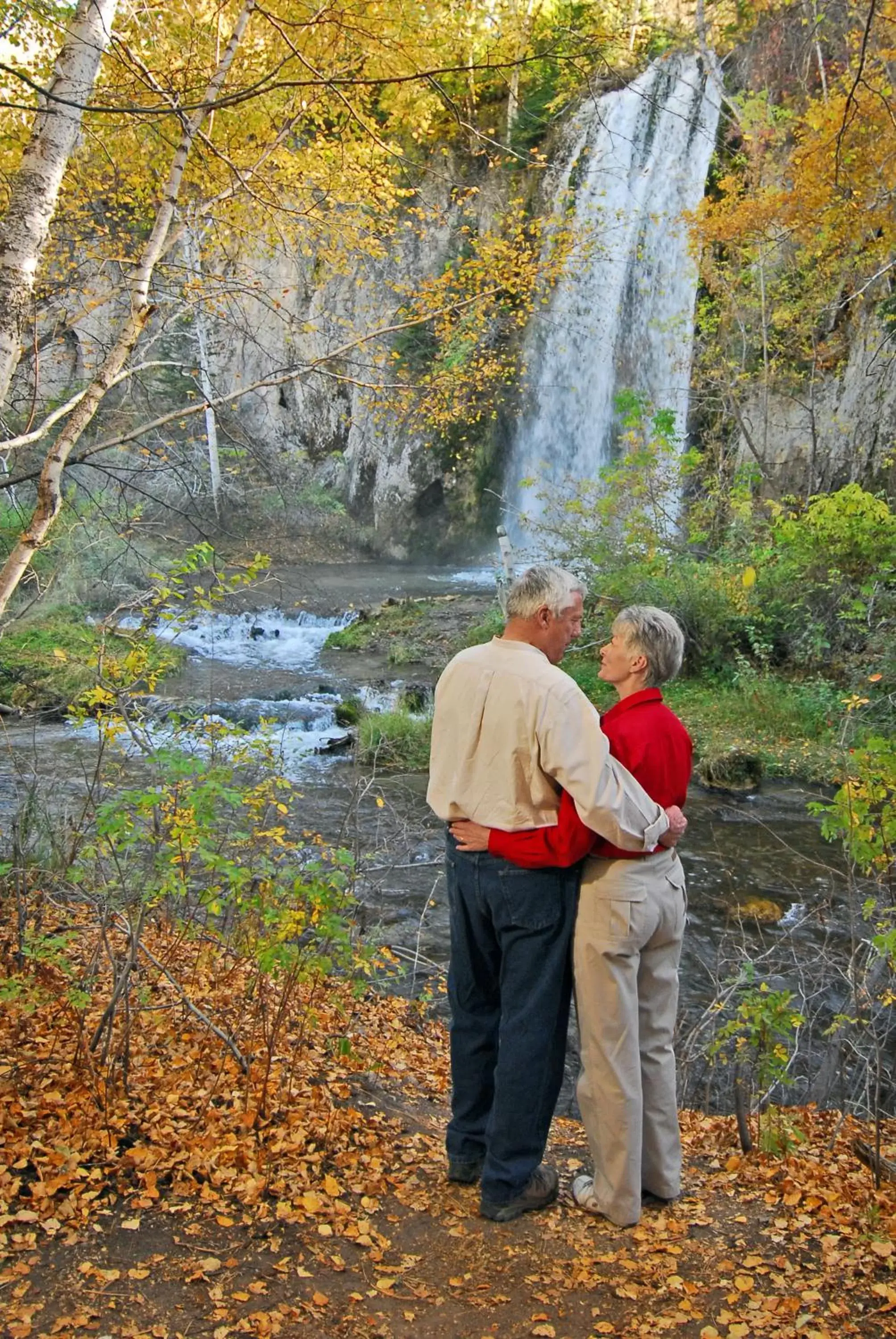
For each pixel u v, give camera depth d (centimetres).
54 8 536
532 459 2662
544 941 272
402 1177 307
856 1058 502
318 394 2758
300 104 562
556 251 678
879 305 1645
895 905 393
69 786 867
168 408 791
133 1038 380
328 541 2745
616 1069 276
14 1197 270
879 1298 250
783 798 1080
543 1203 290
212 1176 291
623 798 255
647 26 1756
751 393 1875
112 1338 221
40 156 386
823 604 1387
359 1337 228
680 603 1445
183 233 550
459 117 550
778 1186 320
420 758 1170
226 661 1634
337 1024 446
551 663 280
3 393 379
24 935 414
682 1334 234
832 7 1592
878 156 1138
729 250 1772
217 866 326
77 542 1227
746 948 696
